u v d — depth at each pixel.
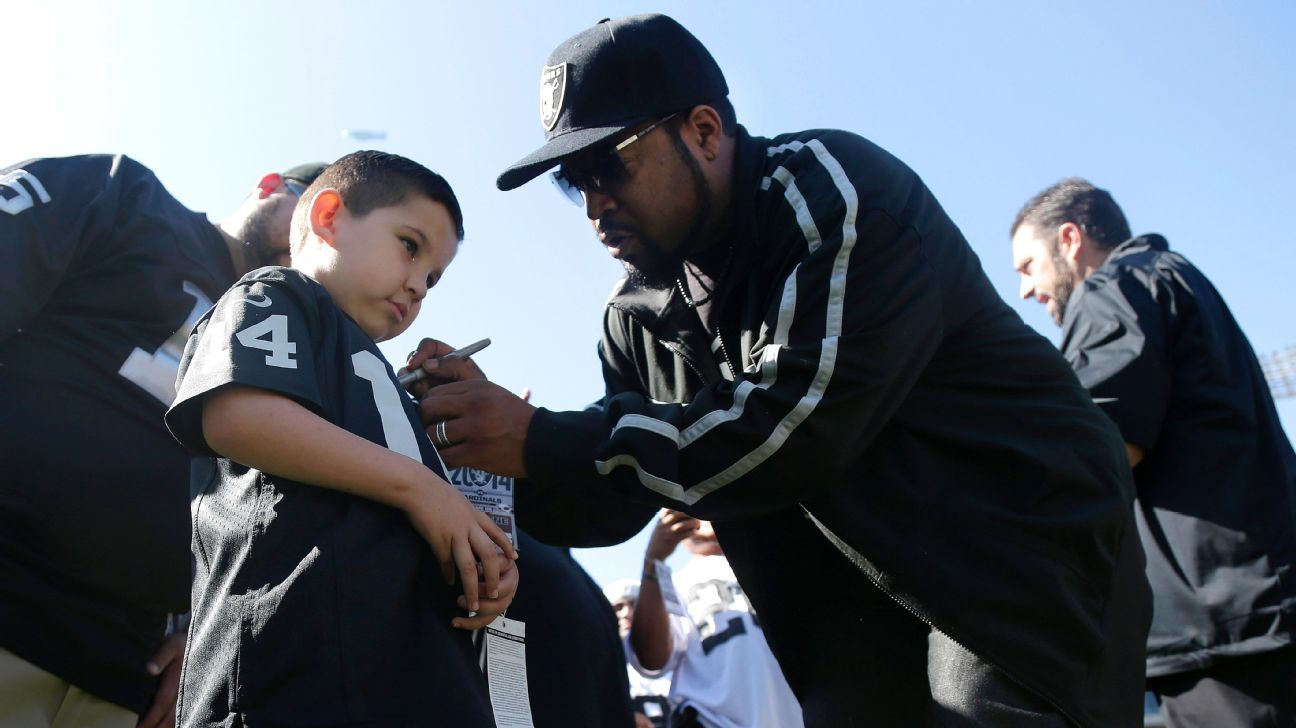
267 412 1.55
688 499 1.92
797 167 2.13
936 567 1.91
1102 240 3.70
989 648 1.86
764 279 2.13
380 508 1.60
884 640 2.04
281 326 1.65
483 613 1.63
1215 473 2.83
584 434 1.98
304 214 2.08
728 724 3.47
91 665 2.18
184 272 2.48
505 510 2.10
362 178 2.05
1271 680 2.66
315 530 1.54
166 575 2.28
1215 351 2.94
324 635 1.46
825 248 1.97
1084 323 3.11
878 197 2.04
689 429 1.92
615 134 2.12
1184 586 2.79
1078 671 1.89
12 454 2.12
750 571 2.24
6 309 2.15
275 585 1.50
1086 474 2.00
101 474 2.19
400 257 2.02
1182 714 2.80
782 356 1.90
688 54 2.22
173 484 2.29
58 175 2.38
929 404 2.05
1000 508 1.95
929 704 1.93
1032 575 1.89
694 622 3.78
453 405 2.02
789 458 1.87
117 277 2.37
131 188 2.50
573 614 2.30
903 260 1.99
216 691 1.47
